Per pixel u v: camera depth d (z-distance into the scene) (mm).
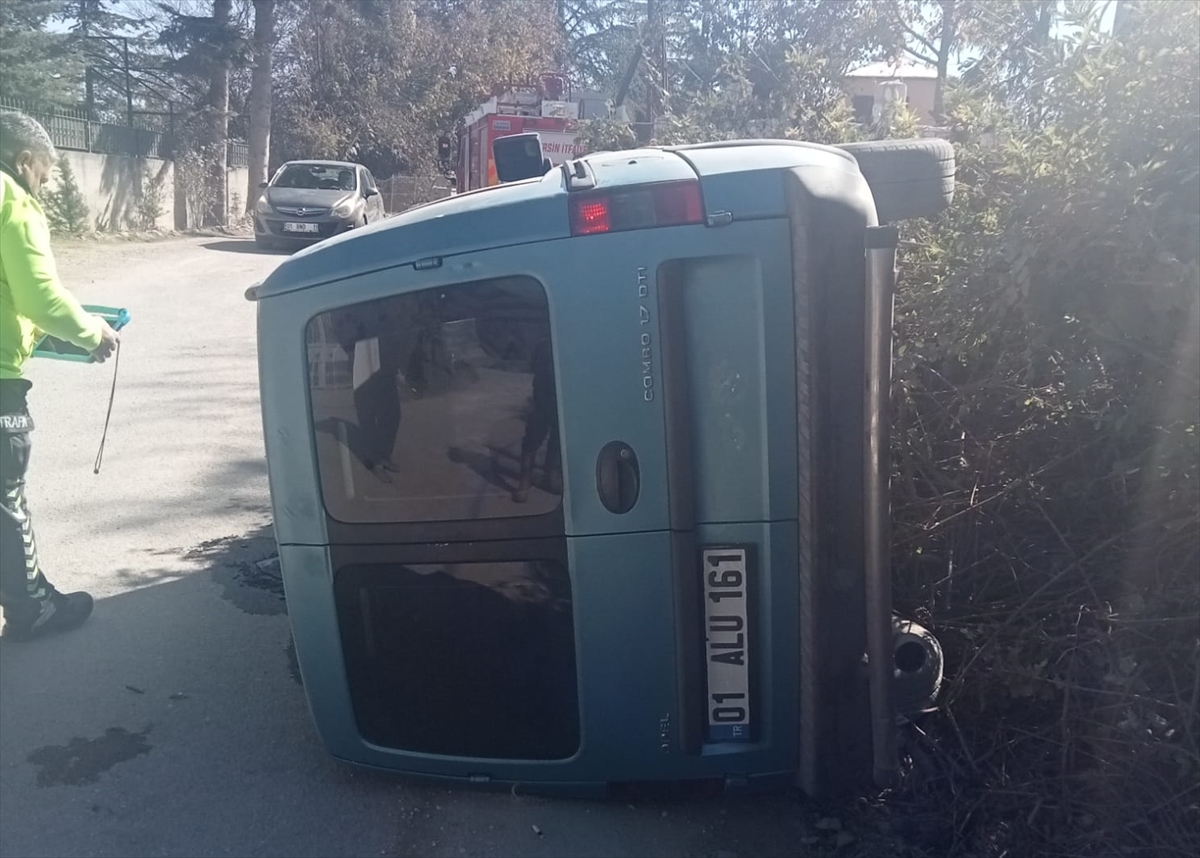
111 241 21969
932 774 3811
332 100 36688
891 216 3918
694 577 3473
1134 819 3477
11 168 4621
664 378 3357
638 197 3340
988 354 4184
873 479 3383
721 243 3314
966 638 4012
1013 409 4219
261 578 5766
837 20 11664
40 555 5996
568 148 14102
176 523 6512
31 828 3746
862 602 3490
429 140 37000
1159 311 3432
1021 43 4875
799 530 3455
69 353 4914
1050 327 3732
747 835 3756
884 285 3291
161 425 8469
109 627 5199
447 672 3707
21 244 4469
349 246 3500
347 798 3951
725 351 3369
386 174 38219
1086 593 3891
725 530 3455
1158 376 3697
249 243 23578
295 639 3797
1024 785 3627
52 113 22734
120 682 4703
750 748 3633
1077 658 3721
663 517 3432
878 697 3506
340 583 3660
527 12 38156
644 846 3701
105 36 29703
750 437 3404
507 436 3475
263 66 29047
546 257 3354
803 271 3312
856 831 3686
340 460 3580
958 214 4430
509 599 3586
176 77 30812
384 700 3799
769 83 8039
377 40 36469
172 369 10266
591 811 3881
